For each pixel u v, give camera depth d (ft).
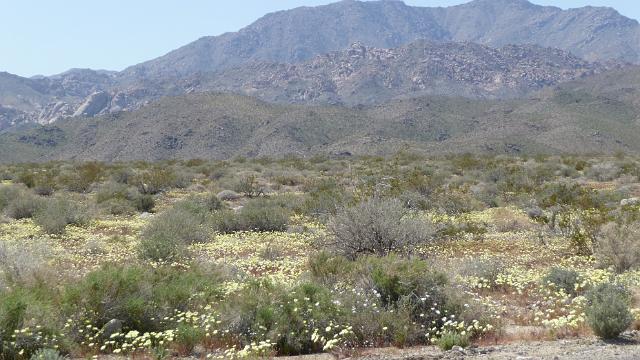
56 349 28.14
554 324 30.99
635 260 47.55
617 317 29.12
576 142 440.45
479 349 27.86
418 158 231.50
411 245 51.96
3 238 66.33
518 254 57.31
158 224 66.54
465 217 73.77
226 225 77.00
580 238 56.34
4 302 28.50
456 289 34.42
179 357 28.53
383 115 622.13
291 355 29.43
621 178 136.36
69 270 46.75
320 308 31.24
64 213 80.74
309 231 74.33
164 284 34.65
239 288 36.88
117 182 142.41
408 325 30.96
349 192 87.66
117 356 28.60
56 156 568.00
